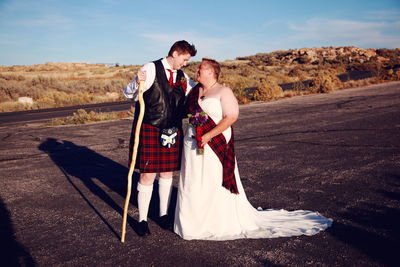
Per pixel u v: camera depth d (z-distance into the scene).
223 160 3.40
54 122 14.32
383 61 72.62
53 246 3.39
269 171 5.64
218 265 2.89
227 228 3.44
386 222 3.57
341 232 3.40
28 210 4.42
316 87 22.25
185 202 3.44
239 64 70.81
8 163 7.20
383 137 7.70
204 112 3.32
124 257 3.11
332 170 5.50
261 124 10.69
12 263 3.08
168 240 3.42
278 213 3.90
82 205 4.54
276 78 41.69
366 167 5.56
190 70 50.94
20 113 21.30
